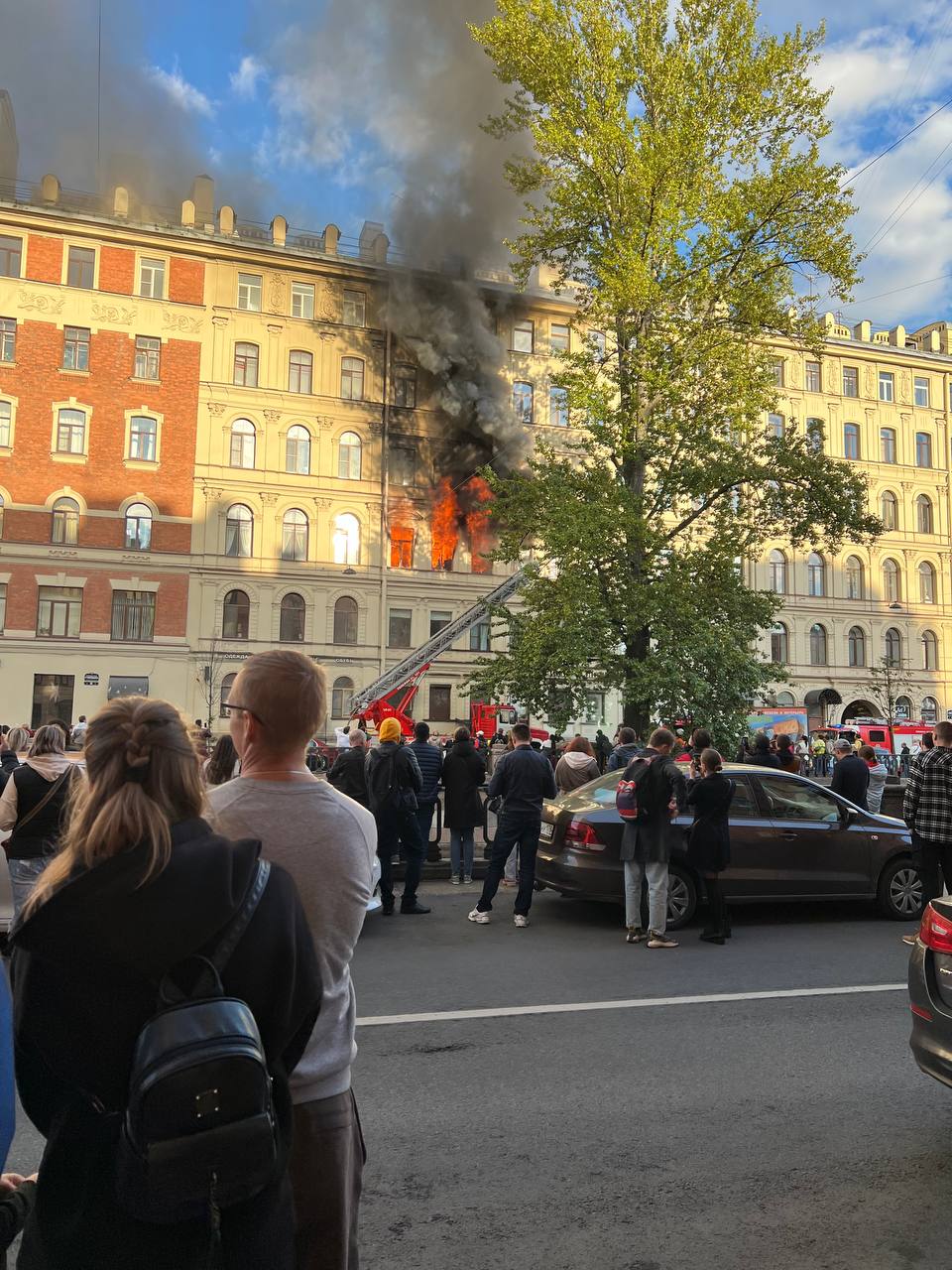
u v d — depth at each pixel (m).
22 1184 1.89
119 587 37.06
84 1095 1.50
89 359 37.34
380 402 41.03
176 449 38.22
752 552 21.19
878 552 48.31
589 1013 6.11
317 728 2.20
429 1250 3.24
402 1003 6.29
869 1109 4.58
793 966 7.50
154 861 1.48
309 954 1.66
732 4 19.58
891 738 37.34
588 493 20.69
